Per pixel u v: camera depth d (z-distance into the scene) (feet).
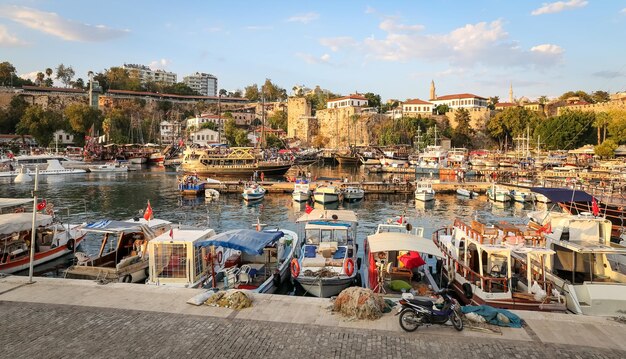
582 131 398.42
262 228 108.06
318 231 85.40
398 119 522.47
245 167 298.56
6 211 105.29
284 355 36.78
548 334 40.63
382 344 38.63
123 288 53.62
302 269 72.28
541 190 91.81
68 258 94.32
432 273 82.43
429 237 126.41
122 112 583.17
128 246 83.25
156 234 82.07
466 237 66.69
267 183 235.20
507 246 60.49
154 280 65.36
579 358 36.11
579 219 65.41
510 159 372.79
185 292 52.34
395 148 458.50
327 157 445.78
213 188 222.89
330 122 566.77
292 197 197.98
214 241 65.57
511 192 201.67
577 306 56.39
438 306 41.81
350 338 39.86
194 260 65.62
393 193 223.92
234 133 513.86
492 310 44.39
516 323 42.86
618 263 65.62
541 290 57.21
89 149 415.85
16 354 37.01
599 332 41.06
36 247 88.74
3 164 304.50
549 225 68.64
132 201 193.88
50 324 42.98
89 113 482.28
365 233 128.88
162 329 41.93
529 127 462.60
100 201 192.44
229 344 38.81
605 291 56.39
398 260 72.28
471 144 529.45
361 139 525.75
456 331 41.27
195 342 39.22
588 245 61.72
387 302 48.55
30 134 448.24
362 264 88.28
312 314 45.57
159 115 653.30
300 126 589.73
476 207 186.29
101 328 42.11
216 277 70.23
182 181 219.82
